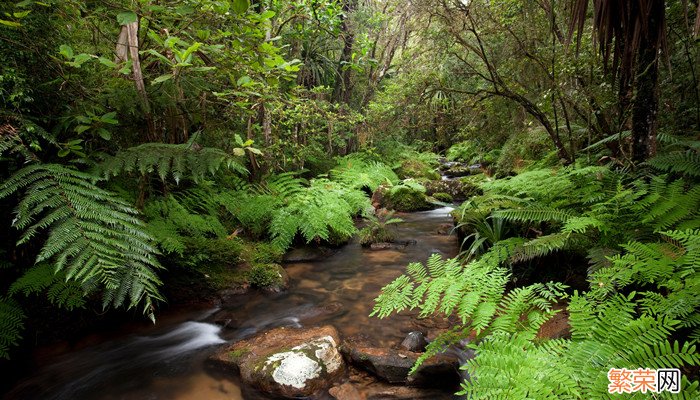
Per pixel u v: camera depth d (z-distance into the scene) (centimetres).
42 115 212
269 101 353
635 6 269
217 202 421
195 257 343
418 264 231
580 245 310
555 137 452
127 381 240
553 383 123
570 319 156
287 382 223
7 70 180
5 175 206
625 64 295
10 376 235
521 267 357
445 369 229
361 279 406
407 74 593
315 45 732
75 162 221
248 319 321
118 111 246
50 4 201
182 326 308
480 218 430
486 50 550
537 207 320
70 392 229
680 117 405
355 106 888
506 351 145
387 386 230
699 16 228
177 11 222
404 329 298
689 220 235
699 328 177
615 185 314
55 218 158
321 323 311
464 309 176
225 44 250
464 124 600
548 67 433
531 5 437
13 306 223
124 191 277
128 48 229
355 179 773
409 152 1145
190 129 340
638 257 202
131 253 169
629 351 126
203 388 234
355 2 802
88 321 280
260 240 459
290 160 574
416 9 538
